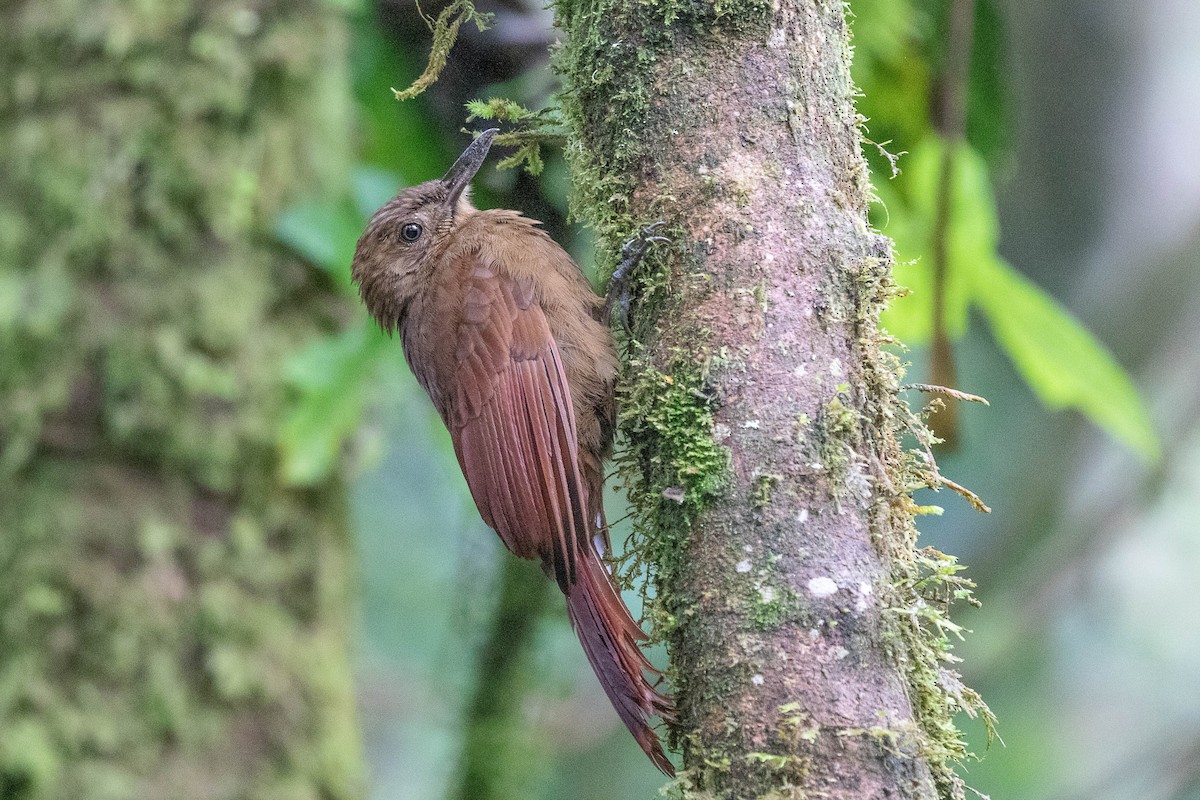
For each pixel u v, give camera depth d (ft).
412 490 46.80
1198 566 50.14
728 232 18.22
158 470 31.19
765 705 16.26
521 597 34.37
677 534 17.52
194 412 31.37
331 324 32.89
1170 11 49.78
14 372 30.86
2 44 31.65
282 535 32.17
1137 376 48.62
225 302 31.68
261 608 31.63
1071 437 48.21
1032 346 31.76
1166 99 49.55
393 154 33.58
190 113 31.53
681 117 18.74
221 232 31.50
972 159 30.66
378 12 31.86
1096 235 49.47
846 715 16.12
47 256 31.19
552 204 29.66
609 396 23.57
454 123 31.63
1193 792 46.32
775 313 17.85
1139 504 48.29
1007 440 48.73
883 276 18.37
